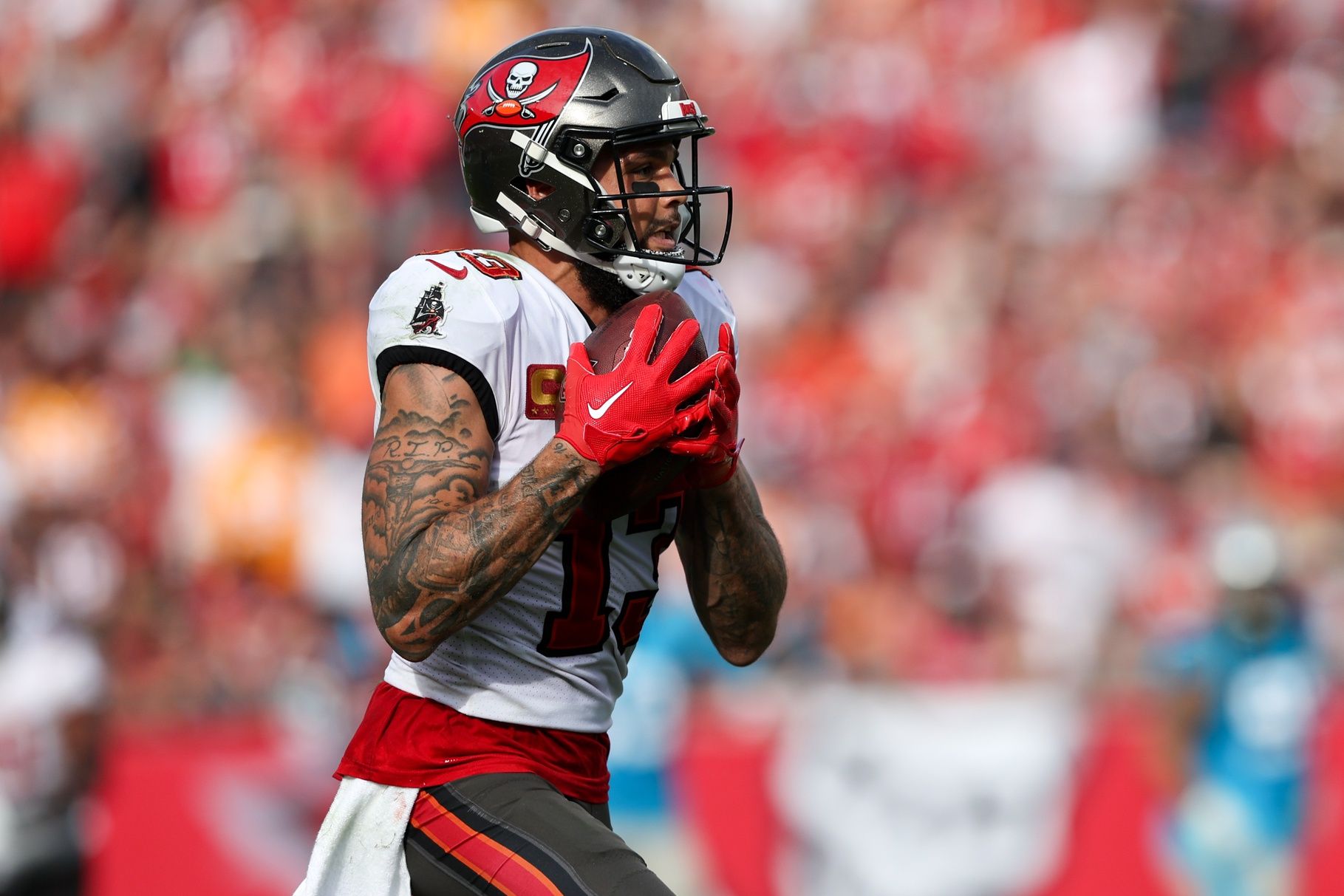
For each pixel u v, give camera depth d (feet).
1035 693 70.54
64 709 69.05
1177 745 71.87
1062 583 89.04
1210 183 128.26
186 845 69.72
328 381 111.14
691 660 77.61
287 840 70.38
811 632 83.20
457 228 130.21
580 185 30.99
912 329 116.98
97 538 95.86
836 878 69.82
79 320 126.31
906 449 102.78
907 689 70.64
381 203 132.36
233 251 127.75
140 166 143.64
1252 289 117.50
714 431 29.30
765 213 135.33
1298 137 130.52
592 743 31.68
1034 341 113.29
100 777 69.87
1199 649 73.36
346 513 95.14
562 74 31.19
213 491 96.37
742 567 33.22
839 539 94.79
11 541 94.68
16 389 114.73
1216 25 137.90
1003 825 69.56
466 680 30.27
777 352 117.80
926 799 69.77
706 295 34.83
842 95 140.77
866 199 133.69
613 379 28.45
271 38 147.02
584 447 28.09
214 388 110.11
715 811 70.69
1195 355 109.50
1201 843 70.44
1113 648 83.35
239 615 87.56
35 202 143.43
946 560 87.15
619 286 32.22
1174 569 90.33
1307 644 72.90
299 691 81.25
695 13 153.79
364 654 86.89
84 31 156.66
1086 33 140.15
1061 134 136.77
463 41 142.10
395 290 29.86
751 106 144.05
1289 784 70.95
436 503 28.19
